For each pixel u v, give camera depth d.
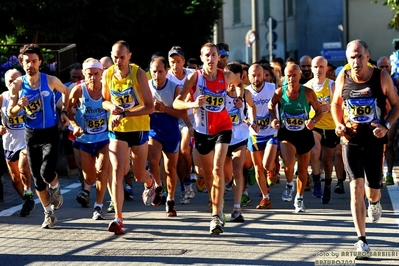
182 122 24.59
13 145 21.92
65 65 35.03
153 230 19.33
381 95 15.96
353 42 15.89
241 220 20.45
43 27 42.91
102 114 20.92
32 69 19.09
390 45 91.75
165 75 21.19
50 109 19.34
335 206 23.14
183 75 22.64
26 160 21.41
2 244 18.11
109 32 44.91
